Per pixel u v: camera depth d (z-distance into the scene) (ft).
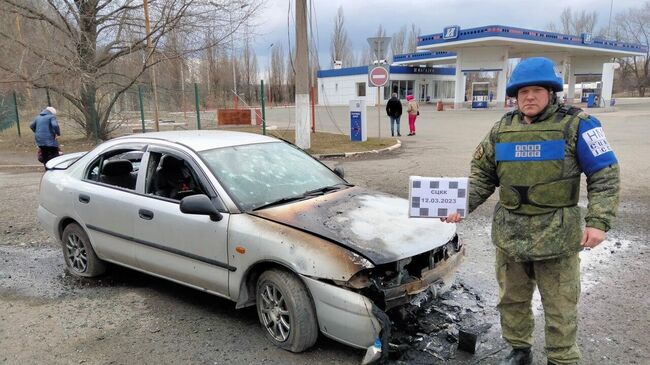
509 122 9.58
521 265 9.95
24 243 21.17
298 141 48.19
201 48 58.95
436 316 13.11
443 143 53.31
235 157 14.74
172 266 13.98
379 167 37.86
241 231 12.23
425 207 10.17
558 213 9.11
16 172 43.60
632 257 17.37
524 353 10.73
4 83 59.31
